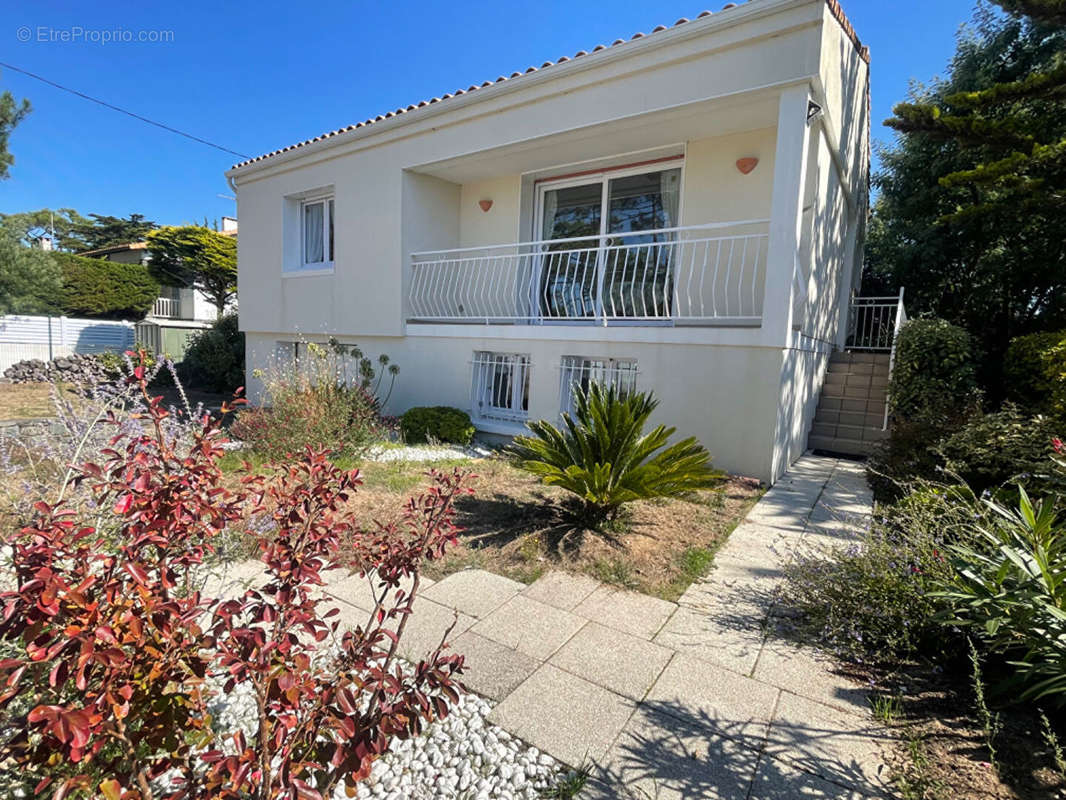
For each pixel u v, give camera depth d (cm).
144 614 122
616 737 203
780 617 294
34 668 117
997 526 278
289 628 135
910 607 259
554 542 385
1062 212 694
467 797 180
